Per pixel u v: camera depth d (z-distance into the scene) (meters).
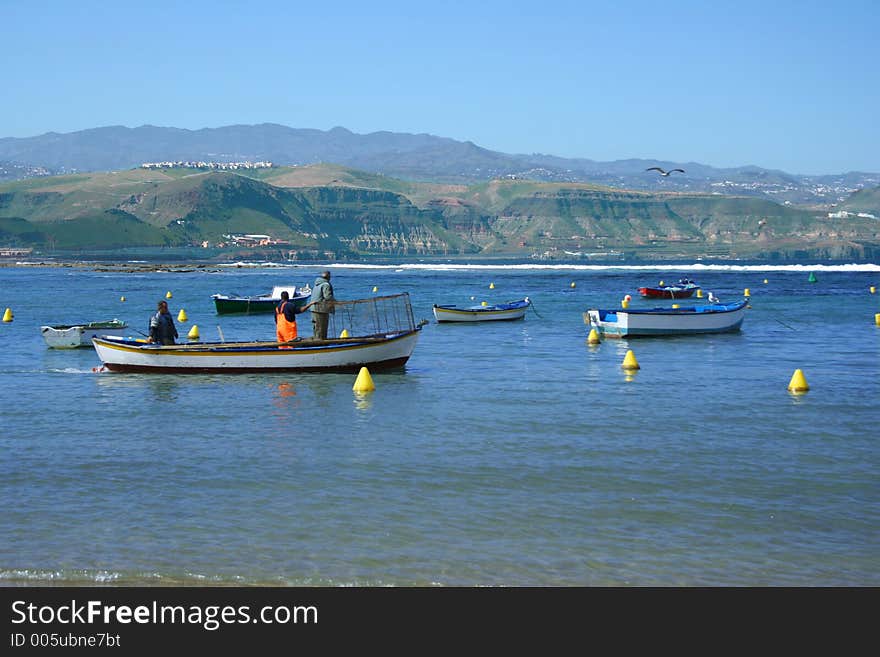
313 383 33.34
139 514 17.77
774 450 22.92
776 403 29.62
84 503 18.48
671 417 27.23
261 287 123.81
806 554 15.70
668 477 20.34
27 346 48.06
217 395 30.98
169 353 35.00
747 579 14.76
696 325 52.78
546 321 64.19
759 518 17.48
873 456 22.28
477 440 24.06
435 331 56.50
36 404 29.50
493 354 43.81
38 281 144.25
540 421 26.59
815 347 46.75
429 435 24.70
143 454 22.55
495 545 16.09
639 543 16.20
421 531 16.77
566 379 35.09
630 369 37.88
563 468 21.12
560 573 14.96
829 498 18.77
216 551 15.84
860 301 86.62
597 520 17.38
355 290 113.31
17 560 15.47
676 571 15.06
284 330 35.53
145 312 76.25
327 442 23.83
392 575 14.91
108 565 15.27
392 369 36.66
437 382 34.16
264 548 15.97
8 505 18.34
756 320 64.12
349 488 19.48
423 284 127.94
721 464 21.50
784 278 143.25
